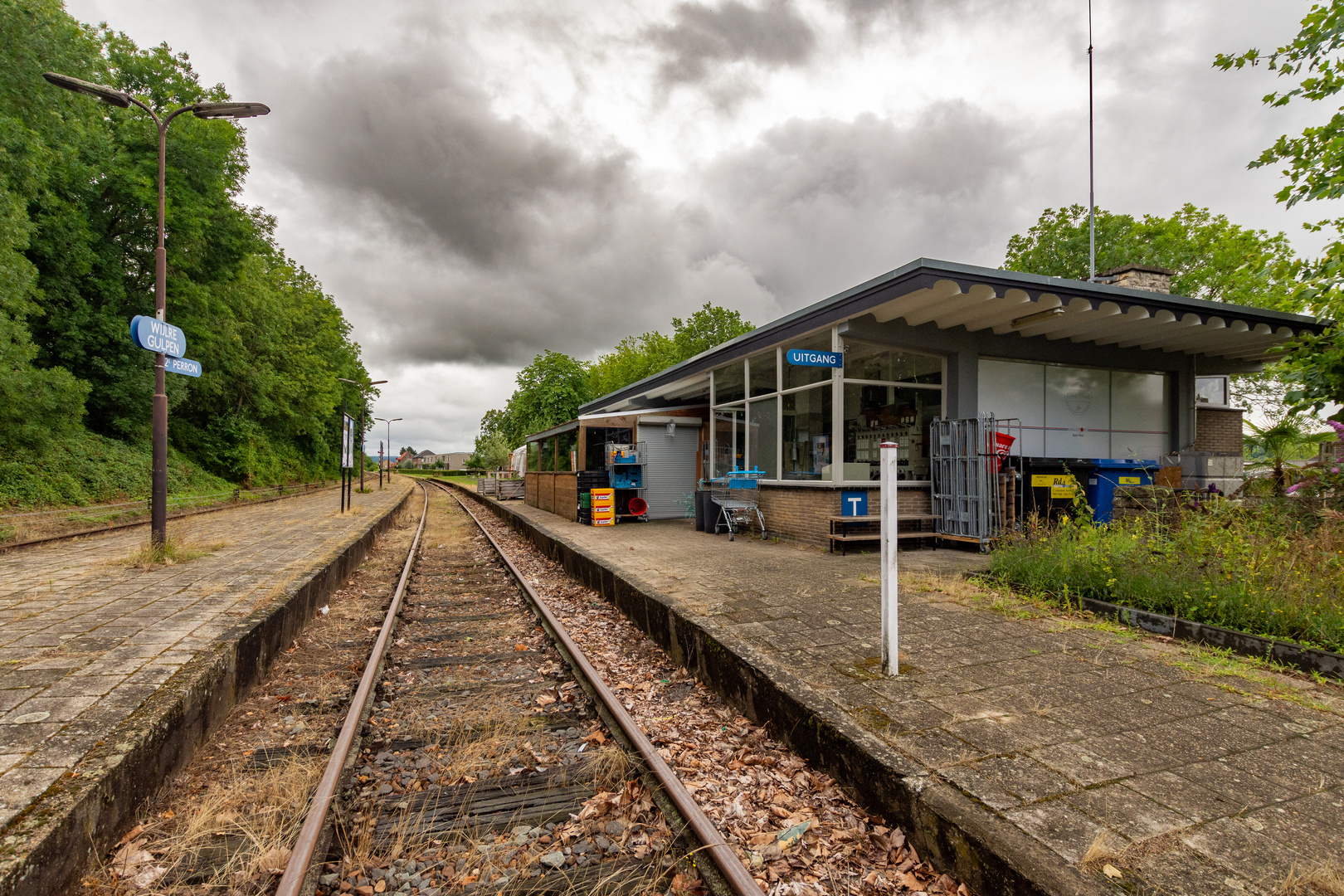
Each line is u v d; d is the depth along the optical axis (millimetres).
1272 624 4129
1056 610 5316
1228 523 5707
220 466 29922
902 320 9055
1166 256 20469
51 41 16688
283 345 35812
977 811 2346
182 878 2439
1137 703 3367
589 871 2529
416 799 3107
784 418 10828
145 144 21172
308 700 4430
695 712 4207
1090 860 2037
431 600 7945
